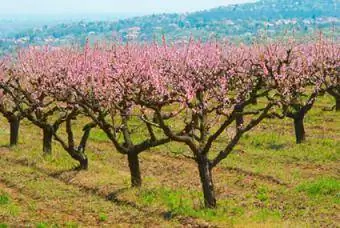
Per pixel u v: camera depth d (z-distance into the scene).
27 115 47.09
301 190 36.59
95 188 37.66
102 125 37.41
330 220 30.27
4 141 56.81
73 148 42.59
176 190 36.69
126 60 38.78
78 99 39.25
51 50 53.47
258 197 35.25
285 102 34.25
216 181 40.03
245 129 33.06
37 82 46.34
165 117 36.03
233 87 50.94
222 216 30.86
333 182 37.28
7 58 53.72
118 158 48.88
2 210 32.34
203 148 32.56
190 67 43.41
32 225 29.84
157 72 36.25
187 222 30.23
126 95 35.22
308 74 49.38
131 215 32.12
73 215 32.25
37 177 41.16
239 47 59.16
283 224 28.58
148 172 43.25
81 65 40.91
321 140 53.59
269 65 37.72
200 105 35.12
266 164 45.16
